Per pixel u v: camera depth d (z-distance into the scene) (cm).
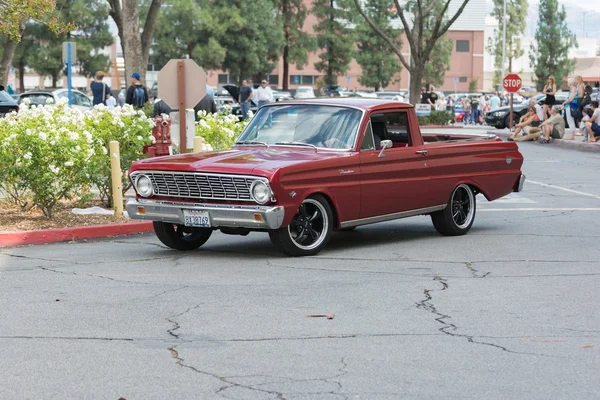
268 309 845
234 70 7856
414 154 1259
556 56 9125
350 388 607
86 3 6769
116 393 598
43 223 1363
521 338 743
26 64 7225
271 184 1064
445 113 4897
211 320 801
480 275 1026
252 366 659
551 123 3603
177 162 1127
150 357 682
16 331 761
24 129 1372
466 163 1345
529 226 1453
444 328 775
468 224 1371
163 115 1631
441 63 9856
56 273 1033
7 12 1633
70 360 674
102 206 1563
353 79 11294
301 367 656
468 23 12106
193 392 599
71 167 1385
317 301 882
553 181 2183
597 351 704
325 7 8531
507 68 12194
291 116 1245
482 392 600
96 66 6938
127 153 1554
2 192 1520
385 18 8788
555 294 921
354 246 1246
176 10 7125
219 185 1095
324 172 1132
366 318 810
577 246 1245
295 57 8338
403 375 637
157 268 1070
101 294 912
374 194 1200
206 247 1248
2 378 630
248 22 7612
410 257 1152
